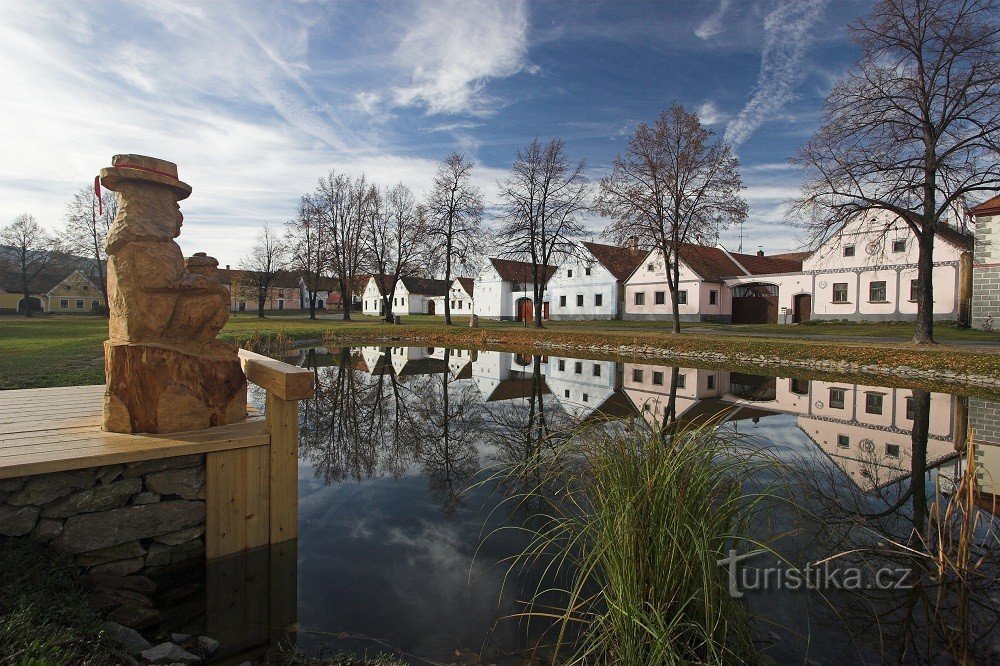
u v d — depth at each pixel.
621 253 45.59
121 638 2.77
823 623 3.04
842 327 28.06
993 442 7.73
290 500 4.14
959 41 14.86
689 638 2.44
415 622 3.12
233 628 3.08
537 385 13.37
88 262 48.91
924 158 15.98
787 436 8.03
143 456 3.53
